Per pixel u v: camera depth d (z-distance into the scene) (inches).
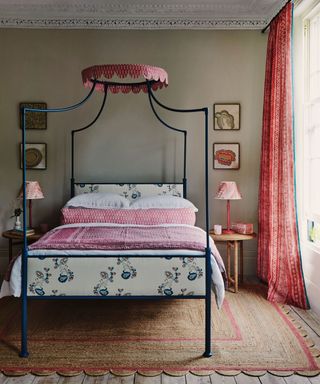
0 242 175.6
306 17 142.2
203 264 101.7
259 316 125.0
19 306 134.6
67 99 173.3
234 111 172.6
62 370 90.9
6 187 175.0
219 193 158.4
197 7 164.9
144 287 101.5
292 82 135.0
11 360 95.7
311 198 141.1
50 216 175.9
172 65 173.0
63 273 101.0
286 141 136.5
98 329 114.5
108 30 172.7
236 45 172.4
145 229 136.1
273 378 88.2
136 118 174.4
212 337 108.8
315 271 129.7
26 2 161.6
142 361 95.2
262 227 159.8
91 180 175.5
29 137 173.9
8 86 172.4
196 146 174.2
